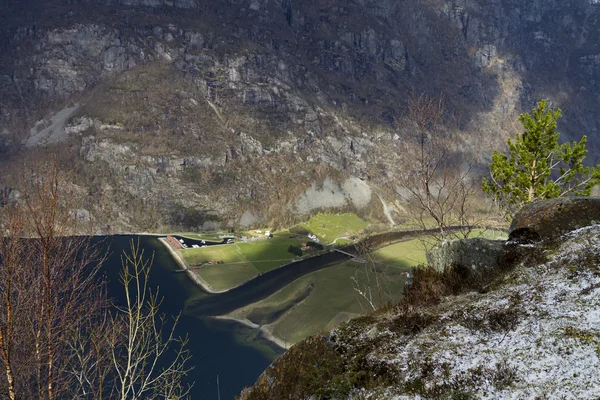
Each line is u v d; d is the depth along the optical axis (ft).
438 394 18.66
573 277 23.82
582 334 18.92
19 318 31.89
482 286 29.48
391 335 24.23
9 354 30.37
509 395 17.28
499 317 22.62
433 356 20.79
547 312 21.56
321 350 24.61
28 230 31.55
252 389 24.85
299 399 21.93
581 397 15.81
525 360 18.71
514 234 34.17
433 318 25.16
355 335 25.20
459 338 22.00
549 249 29.30
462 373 19.17
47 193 33.09
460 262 32.71
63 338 33.47
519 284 26.05
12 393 30.63
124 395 34.09
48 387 31.37
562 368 17.56
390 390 19.83
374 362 21.93
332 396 20.81
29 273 31.58
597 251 25.23
